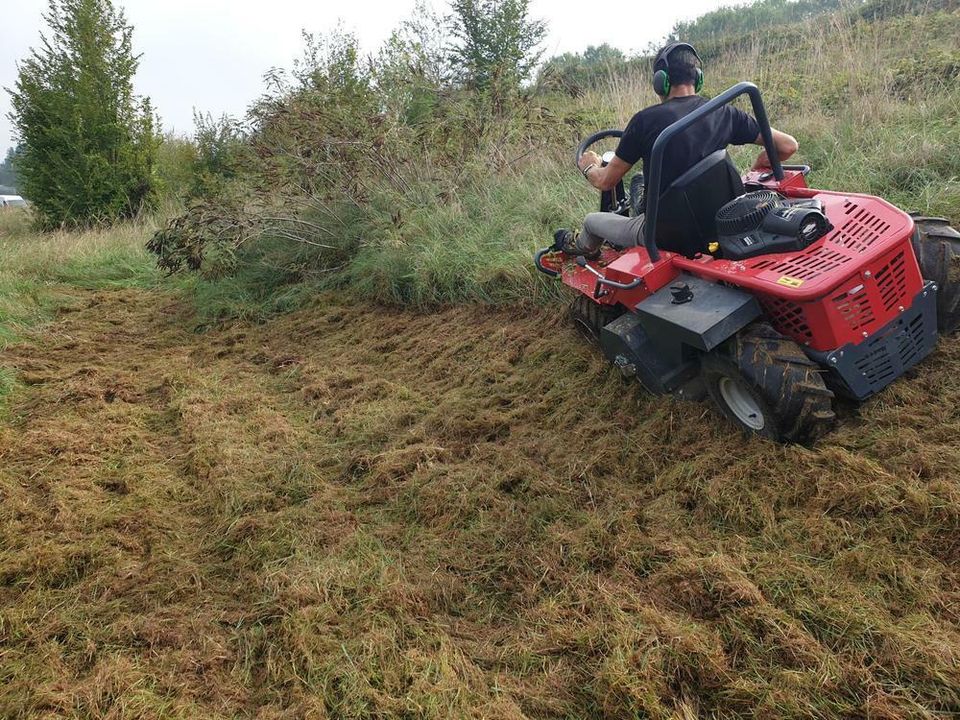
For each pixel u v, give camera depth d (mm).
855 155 5500
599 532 3002
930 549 2510
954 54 7410
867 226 3016
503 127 7941
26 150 15445
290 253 8180
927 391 3193
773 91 7922
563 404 4180
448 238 6816
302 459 4074
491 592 2902
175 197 14539
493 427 4129
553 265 4703
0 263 9625
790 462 2996
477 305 6059
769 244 3047
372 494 3678
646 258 3545
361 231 7789
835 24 8828
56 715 2402
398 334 6098
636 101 8258
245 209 8484
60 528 3582
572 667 2418
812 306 2846
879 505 2684
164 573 3217
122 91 15414
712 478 3113
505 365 4879
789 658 2250
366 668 2477
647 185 3283
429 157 7957
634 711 2180
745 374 2979
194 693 2510
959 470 2730
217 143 13898
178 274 9156
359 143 7844
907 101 6422
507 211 6891
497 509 3342
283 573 3020
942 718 1979
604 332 3752
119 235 12344
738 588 2477
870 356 2979
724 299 3055
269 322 7031
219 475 3963
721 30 17219
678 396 3625
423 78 8406
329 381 5320
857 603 2361
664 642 2377
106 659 2676
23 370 6062
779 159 3740
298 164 8234
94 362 6305
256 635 2734
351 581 2928
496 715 2238
